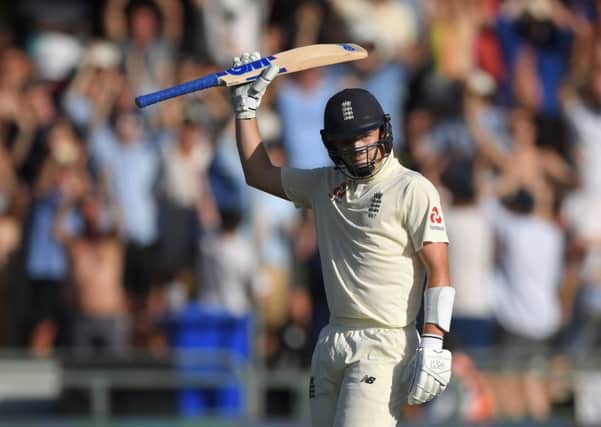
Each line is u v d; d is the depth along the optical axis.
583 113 42.41
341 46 20.09
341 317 18.56
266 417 35.75
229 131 38.62
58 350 36.06
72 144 37.47
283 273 38.12
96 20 40.38
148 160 37.81
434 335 17.77
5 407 34.94
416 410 36.06
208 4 39.56
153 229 37.66
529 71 42.59
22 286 36.97
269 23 41.53
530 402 37.38
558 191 41.75
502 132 41.47
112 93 38.25
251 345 36.75
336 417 18.16
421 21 41.56
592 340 41.34
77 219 36.72
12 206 37.28
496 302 39.31
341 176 18.77
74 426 33.72
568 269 41.53
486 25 42.53
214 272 37.22
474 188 38.66
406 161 40.16
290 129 38.50
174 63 39.50
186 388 35.72
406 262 18.22
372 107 18.12
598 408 38.03
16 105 37.81
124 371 35.25
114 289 36.62
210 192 37.81
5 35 39.91
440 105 40.78
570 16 43.41
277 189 19.48
